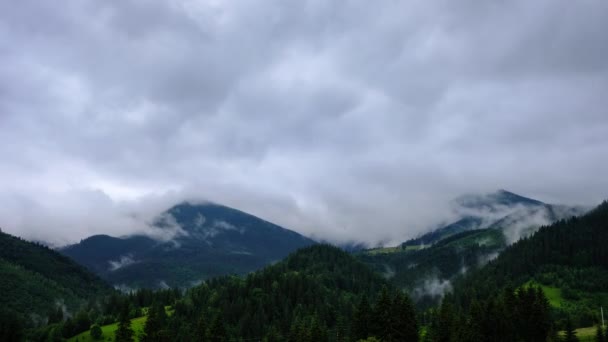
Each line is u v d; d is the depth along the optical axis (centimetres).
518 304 16025
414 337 15112
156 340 17912
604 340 15300
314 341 16275
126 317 18862
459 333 14650
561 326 18762
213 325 17575
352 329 16325
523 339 15225
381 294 15725
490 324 15475
